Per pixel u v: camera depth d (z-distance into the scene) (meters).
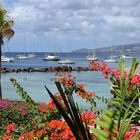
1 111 16.23
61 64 147.50
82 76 76.12
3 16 30.28
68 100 2.49
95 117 5.46
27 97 9.93
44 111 7.42
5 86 53.94
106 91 43.97
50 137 5.67
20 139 6.47
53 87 50.12
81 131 2.49
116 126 3.59
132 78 6.18
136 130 4.38
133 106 4.43
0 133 13.70
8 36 30.95
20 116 15.26
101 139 3.47
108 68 7.67
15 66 131.75
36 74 85.50
